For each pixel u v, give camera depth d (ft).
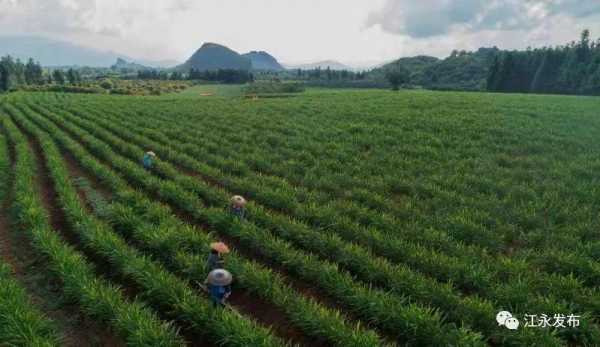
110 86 426.92
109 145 98.68
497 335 29.25
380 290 35.60
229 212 50.65
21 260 41.68
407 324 29.78
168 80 635.66
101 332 31.58
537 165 75.61
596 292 33.73
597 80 388.78
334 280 35.73
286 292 34.37
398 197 61.82
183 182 64.49
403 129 118.32
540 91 448.24
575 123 123.24
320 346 30.58
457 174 68.74
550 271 38.70
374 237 43.45
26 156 78.38
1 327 28.91
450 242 42.73
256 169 78.79
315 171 73.82
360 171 73.46
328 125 125.29
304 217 51.06
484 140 97.86
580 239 44.62
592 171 68.80
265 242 42.63
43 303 34.71
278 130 120.37
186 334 31.83
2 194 59.62
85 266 37.29
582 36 510.99
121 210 49.83
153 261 40.52
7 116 146.92
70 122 128.57
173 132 113.50
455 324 30.58
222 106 193.77
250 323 29.86
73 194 56.29
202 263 37.96
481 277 35.35
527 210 52.75
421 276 35.65
